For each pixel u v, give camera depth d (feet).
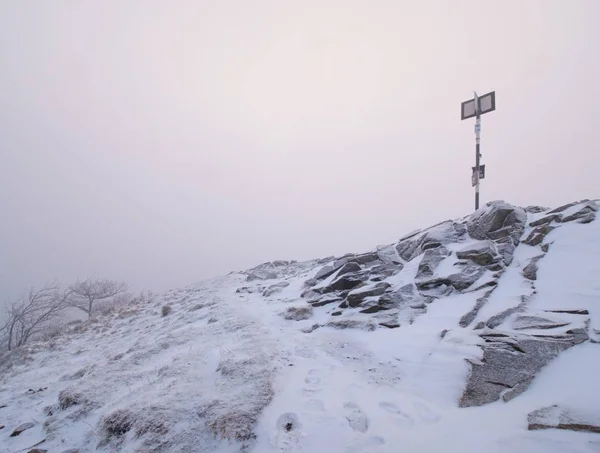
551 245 28.58
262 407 14.47
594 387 13.28
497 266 27.55
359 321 24.54
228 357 19.65
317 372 18.07
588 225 29.22
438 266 30.35
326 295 32.89
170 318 38.88
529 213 36.91
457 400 14.52
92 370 24.88
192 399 15.56
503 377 15.30
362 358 19.57
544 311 20.49
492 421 12.43
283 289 41.73
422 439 12.07
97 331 42.88
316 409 14.57
